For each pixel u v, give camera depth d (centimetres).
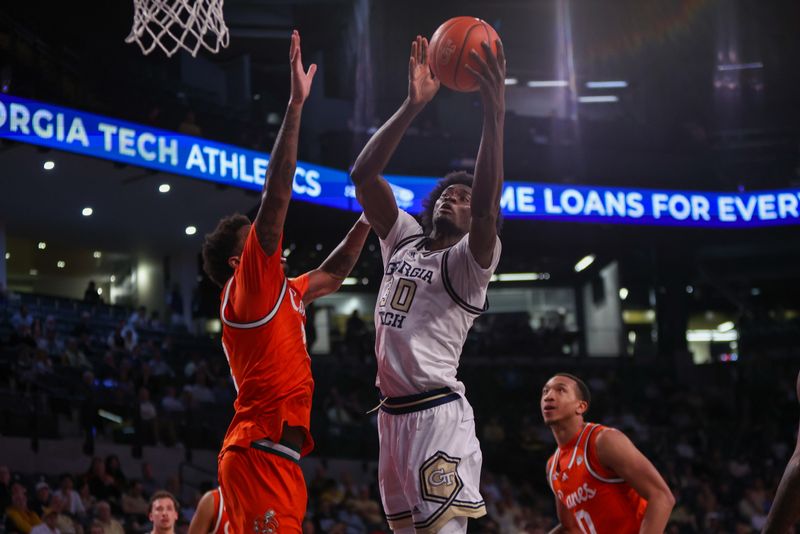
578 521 441
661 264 2436
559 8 2603
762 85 2581
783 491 272
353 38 2480
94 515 1098
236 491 335
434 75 368
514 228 2247
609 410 2100
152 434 1423
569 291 2889
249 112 2220
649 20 2627
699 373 2377
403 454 350
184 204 1934
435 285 354
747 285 2878
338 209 2048
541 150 2244
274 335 343
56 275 2355
